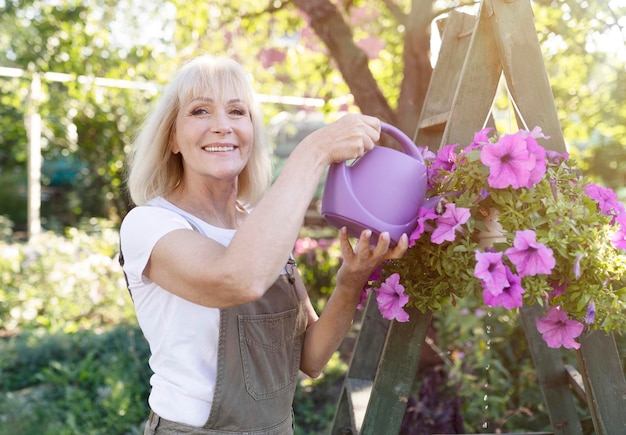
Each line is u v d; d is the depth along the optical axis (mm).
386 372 1604
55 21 5660
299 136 12805
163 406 1426
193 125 1475
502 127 4035
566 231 1288
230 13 4996
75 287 6312
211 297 1223
